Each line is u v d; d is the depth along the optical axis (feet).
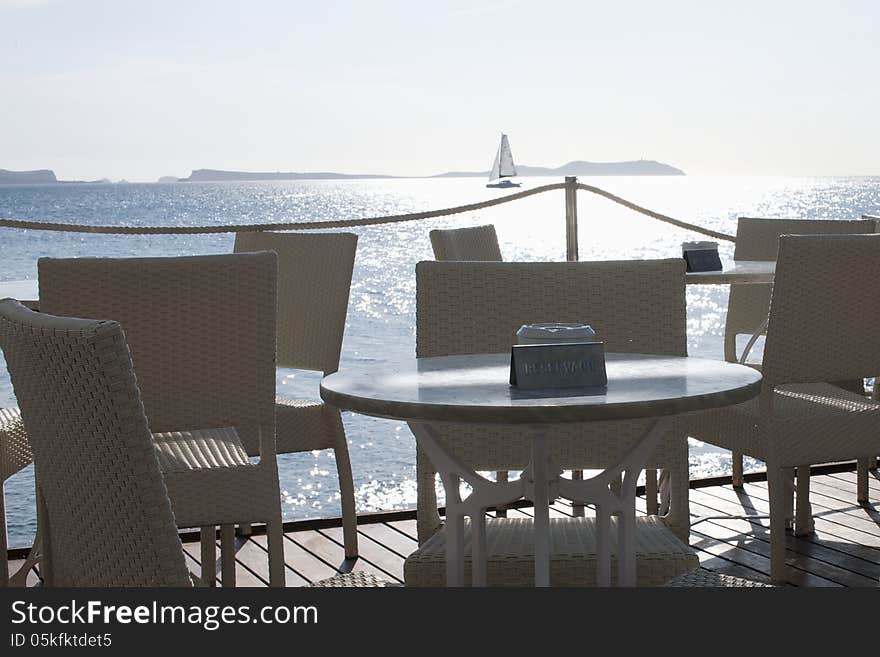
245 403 7.97
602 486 6.14
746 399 5.65
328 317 11.60
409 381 6.10
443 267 8.46
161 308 7.79
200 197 269.23
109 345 3.75
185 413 7.89
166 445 8.59
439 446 6.26
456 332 8.45
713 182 379.55
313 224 13.00
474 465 8.14
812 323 9.50
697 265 12.45
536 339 6.03
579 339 5.97
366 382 6.09
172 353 7.83
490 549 6.54
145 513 3.85
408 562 6.47
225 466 7.85
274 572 7.93
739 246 15.38
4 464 9.43
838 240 9.40
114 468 3.88
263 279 7.93
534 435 5.83
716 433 10.37
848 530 11.58
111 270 7.70
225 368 7.92
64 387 3.97
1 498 9.46
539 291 8.49
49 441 4.36
